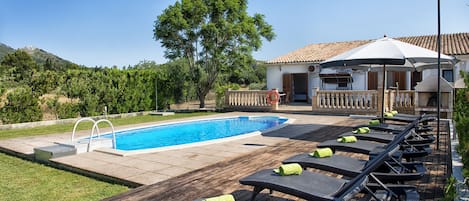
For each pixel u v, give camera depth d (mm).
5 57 49812
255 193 3912
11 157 8016
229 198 3273
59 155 7137
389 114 9719
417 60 8031
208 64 20969
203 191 4570
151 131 13305
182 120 14977
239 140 8844
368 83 20531
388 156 3648
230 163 6195
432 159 5906
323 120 13359
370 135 6492
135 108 18344
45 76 14609
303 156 4801
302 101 23875
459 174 4355
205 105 23219
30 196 4949
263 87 27875
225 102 19672
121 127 12781
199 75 20922
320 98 16281
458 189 3404
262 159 6500
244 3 20969
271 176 3824
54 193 5086
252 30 20375
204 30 19875
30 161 7512
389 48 8203
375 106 14656
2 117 13219
